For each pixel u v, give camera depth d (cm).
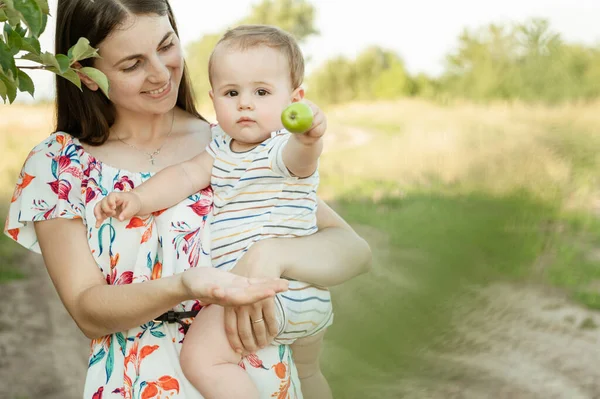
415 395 447
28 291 704
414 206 825
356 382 458
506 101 1246
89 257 228
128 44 226
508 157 948
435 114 1297
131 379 222
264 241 229
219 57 237
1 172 1052
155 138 252
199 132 264
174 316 227
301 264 230
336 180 1021
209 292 191
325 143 1261
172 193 234
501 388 448
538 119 1091
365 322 538
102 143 245
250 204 234
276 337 227
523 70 1296
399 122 1316
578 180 848
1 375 536
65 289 223
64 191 231
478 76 1355
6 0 169
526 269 623
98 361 227
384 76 1686
